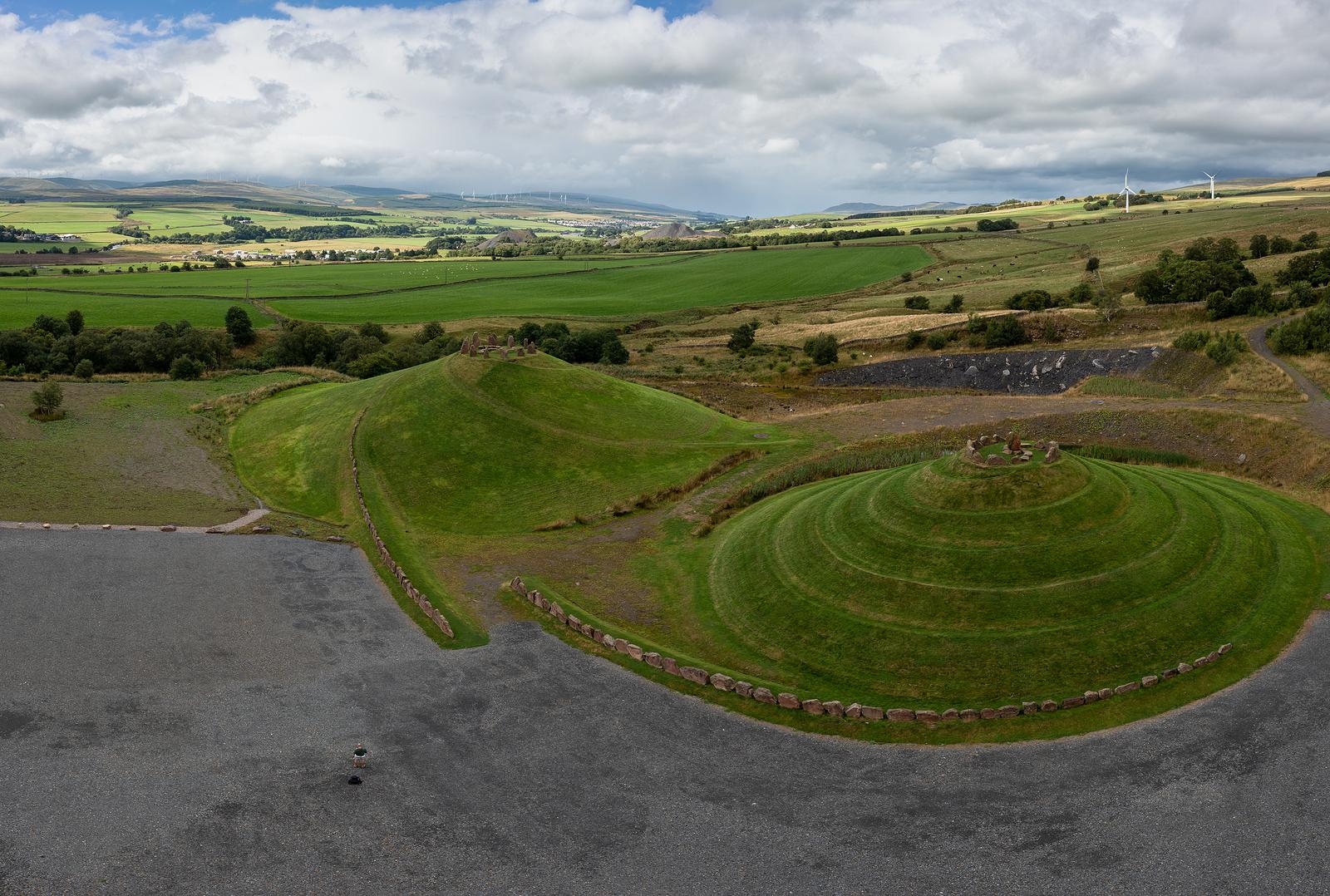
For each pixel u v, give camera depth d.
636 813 30.83
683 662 41.28
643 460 72.06
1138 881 26.62
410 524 61.50
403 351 136.50
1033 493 48.59
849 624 43.47
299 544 57.56
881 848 28.69
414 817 30.64
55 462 72.69
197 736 35.44
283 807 31.12
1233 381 85.50
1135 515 48.06
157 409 91.88
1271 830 28.28
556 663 41.78
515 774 33.12
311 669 41.00
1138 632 40.38
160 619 45.50
